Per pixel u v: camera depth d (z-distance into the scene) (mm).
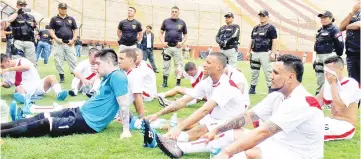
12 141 4395
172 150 4090
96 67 5035
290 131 3252
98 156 3996
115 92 4859
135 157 4035
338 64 5227
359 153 4586
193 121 4184
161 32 10484
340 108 5281
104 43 31219
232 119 3922
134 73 5605
